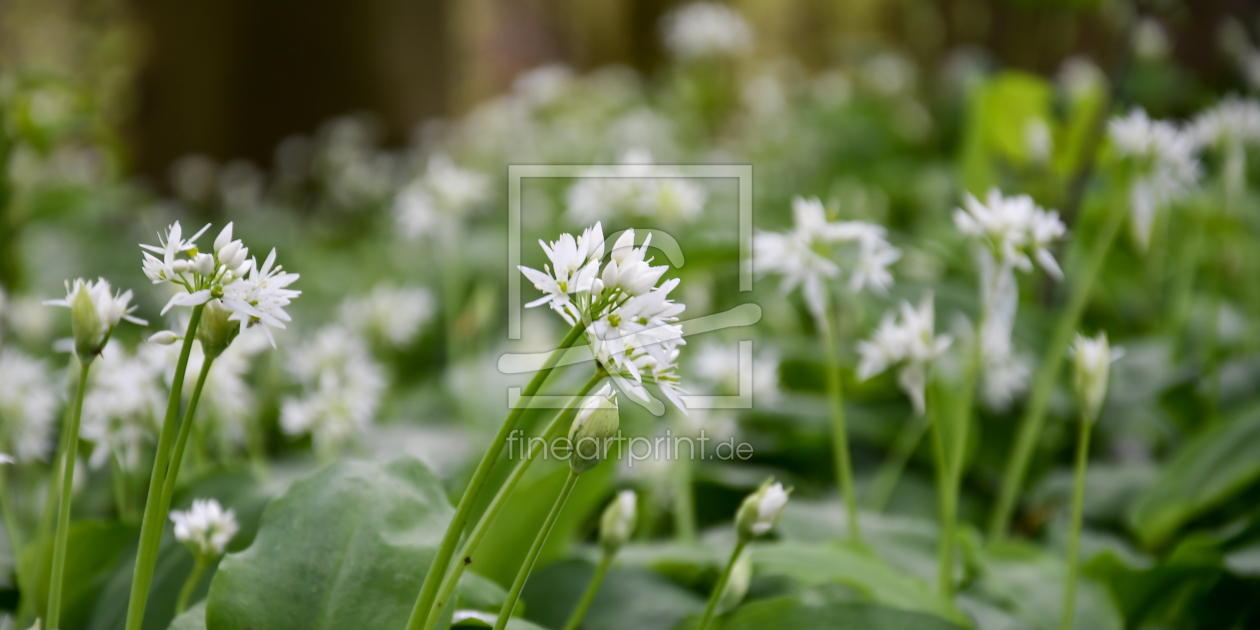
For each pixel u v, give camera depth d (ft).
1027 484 3.76
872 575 2.57
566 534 2.74
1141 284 5.00
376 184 8.86
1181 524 2.97
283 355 4.21
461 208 3.83
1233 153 3.77
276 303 2.09
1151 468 3.63
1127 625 2.86
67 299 2.10
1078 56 8.75
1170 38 7.88
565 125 8.37
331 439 2.86
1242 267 5.26
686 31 9.33
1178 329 4.18
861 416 3.84
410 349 5.50
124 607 2.54
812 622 2.43
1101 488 3.53
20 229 4.52
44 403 2.78
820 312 2.68
